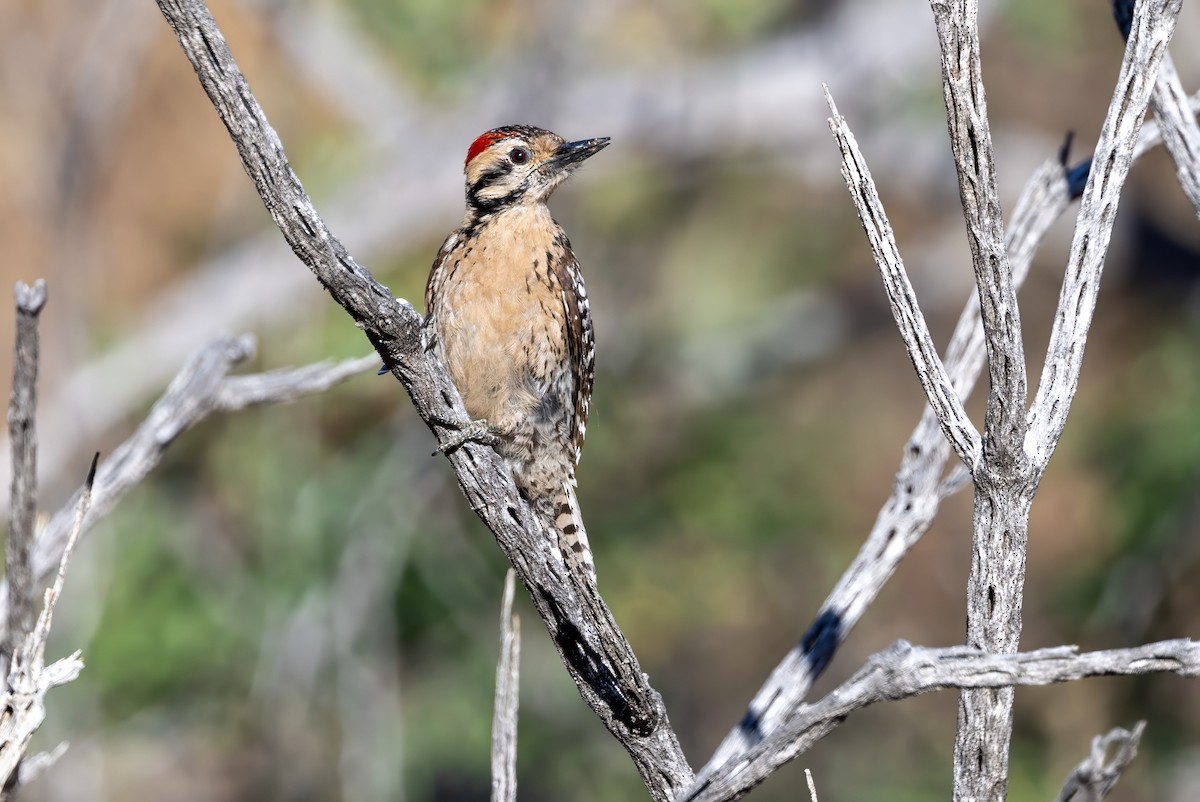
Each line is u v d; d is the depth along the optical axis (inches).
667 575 611.2
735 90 719.1
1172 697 552.7
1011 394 174.9
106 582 499.5
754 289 742.5
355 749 519.5
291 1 677.3
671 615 602.2
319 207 674.8
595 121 716.0
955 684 161.9
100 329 647.8
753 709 234.5
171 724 525.3
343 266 193.2
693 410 675.4
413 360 208.8
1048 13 708.0
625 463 634.8
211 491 557.3
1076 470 641.6
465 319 321.1
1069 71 784.3
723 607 608.1
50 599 188.2
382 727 525.3
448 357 323.6
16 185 607.2
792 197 753.6
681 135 719.1
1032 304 743.7
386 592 549.0
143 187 678.5
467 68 709.3
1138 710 553.9
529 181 330.0
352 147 694.5
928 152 747.4
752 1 735.1
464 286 321.4
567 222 724.0
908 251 776.3
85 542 483.8
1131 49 184.9
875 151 749.9
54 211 597.6
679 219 746.2
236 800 529.0
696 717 626.8
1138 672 156.8
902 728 605.6
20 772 198.1
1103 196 184.9
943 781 577.3
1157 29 183.5
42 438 571.5
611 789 560.4
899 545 241.9
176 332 645.9
